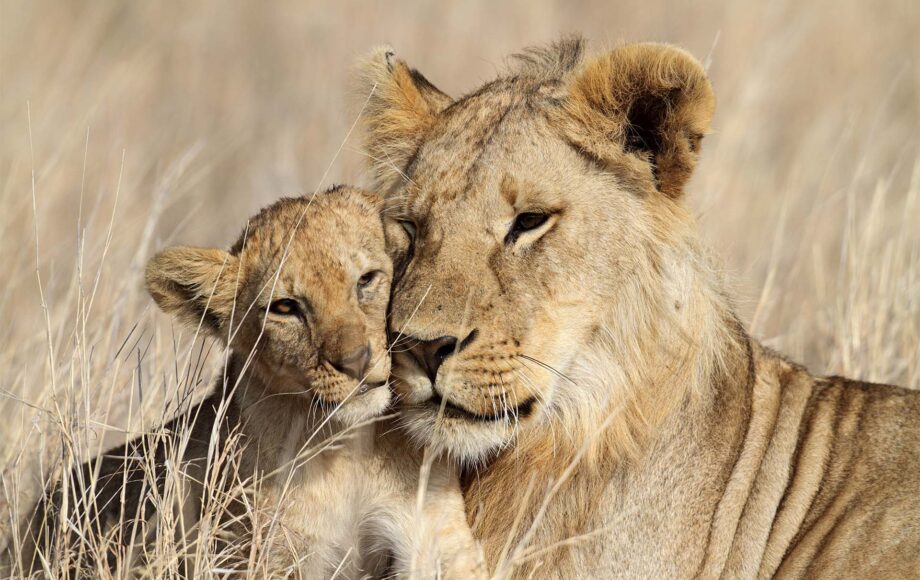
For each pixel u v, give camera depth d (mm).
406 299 7832
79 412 9078
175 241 17984
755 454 8617
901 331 11867
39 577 8625
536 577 8281
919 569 7711
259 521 7961
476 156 8227
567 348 8094
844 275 13109
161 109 25078
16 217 15375
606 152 8273
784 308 13406
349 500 8219
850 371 11305
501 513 8430
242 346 8359
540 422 8211
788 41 24016
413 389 7793
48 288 11680
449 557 8062
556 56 9219
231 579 8086
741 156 17969
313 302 7934
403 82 9164
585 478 8258
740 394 8656
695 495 8344
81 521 8586
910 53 25125
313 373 7887
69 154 18406
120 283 11484
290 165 20328
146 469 8117
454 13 28469
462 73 25875
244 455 8250
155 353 10375
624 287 8242
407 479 8195
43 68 24266
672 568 8211
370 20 28703
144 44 28625
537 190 8070
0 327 11844
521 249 8047
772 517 8445
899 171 19141
